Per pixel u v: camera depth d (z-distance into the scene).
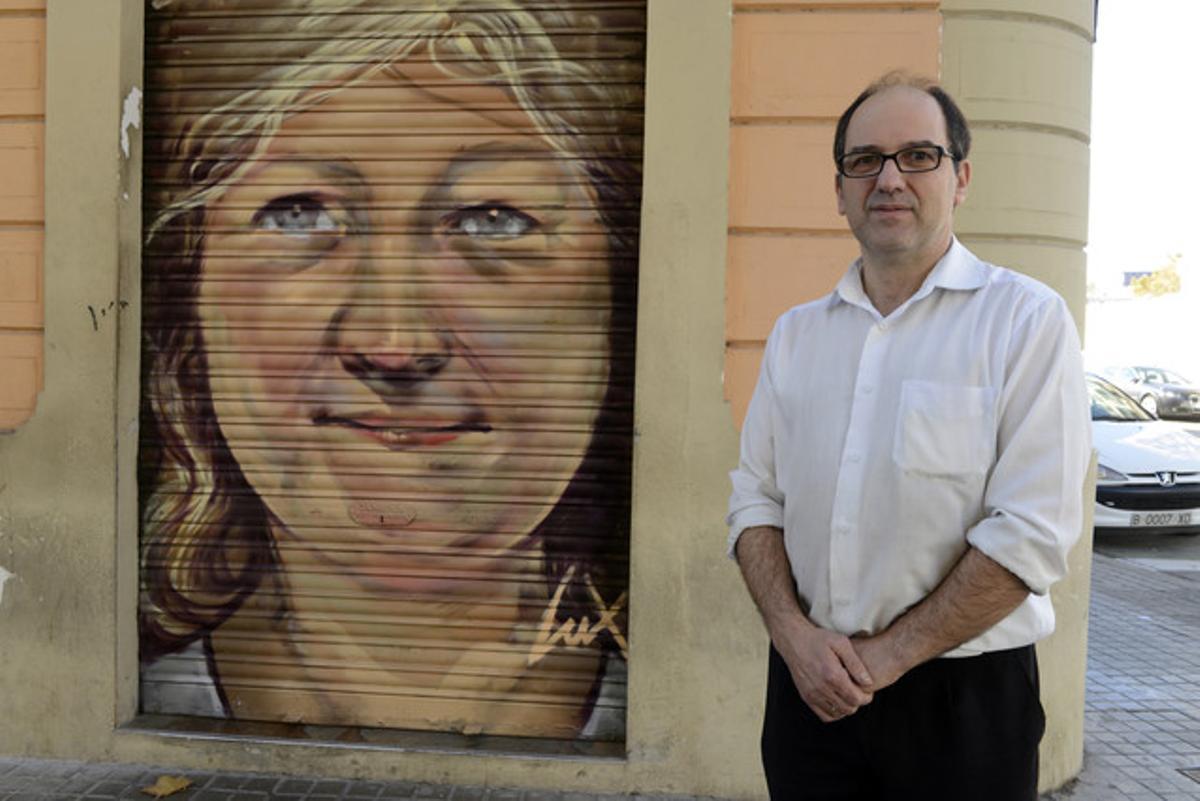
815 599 1.83
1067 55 3.43
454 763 3.45
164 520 3.70
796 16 3.32
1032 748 1.75
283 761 3.52
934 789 1.75
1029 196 3.37
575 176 3.49
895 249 1.74
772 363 2.01
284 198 3.62
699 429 3.34
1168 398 18.22
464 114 3.53
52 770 3.54
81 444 3.58
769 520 1.99
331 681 3.65
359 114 3.57
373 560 3.62
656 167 3.33
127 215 3.60
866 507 1.75
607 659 3.54
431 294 3.56
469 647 3.60
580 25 3.46
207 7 3.61
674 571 3.36
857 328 1.84
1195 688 4.71
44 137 3.61
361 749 3.49
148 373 3.69
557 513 3.53
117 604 3.60
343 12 3.55
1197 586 6.96
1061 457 1.61
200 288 3.65
